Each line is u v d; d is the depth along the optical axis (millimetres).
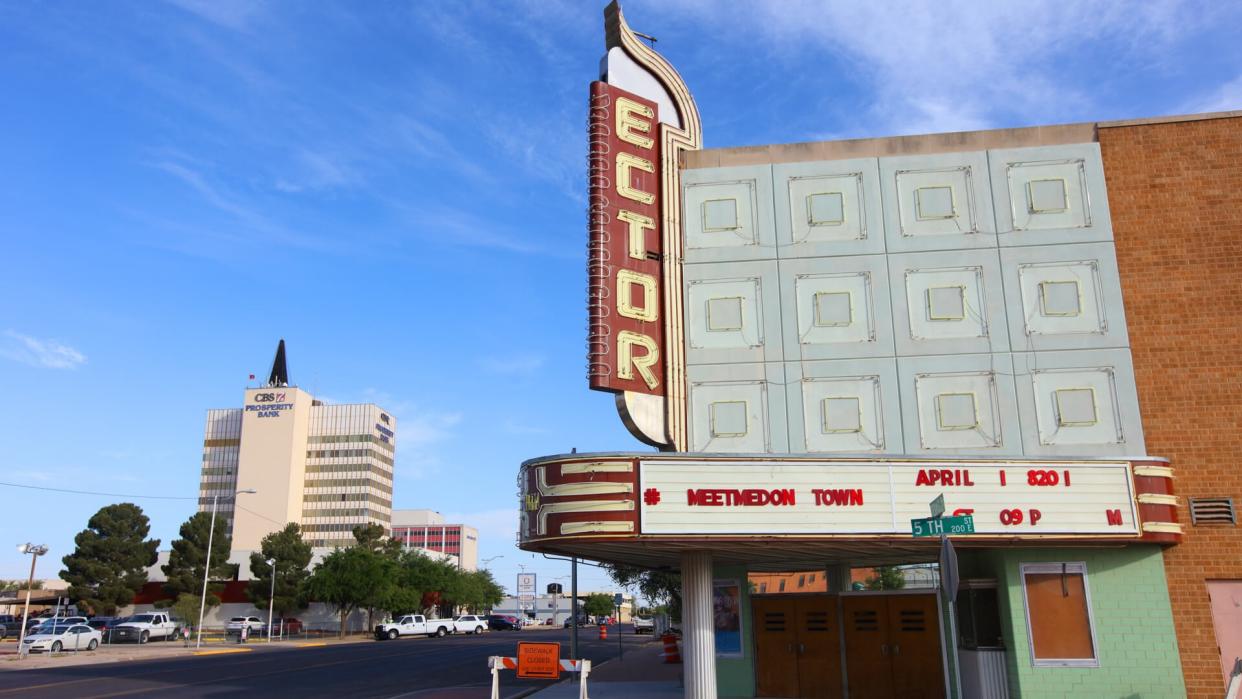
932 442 18844
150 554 96312
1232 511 18000
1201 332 19000
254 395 160875
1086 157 20172
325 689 25328
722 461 17078
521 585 41844
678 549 18047
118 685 26016
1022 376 19062
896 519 17078
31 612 95938
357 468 163250
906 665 20172
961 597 19422
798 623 21062
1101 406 18766
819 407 19312
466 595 107375
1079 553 18000
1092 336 19141
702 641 17953
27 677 29016
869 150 20734
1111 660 17453
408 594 88438
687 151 21203
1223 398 18609
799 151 20938
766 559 20984
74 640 48094
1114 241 19641
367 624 96938
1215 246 19406
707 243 20516
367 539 103438
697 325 20031
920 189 20359
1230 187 19688
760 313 19984
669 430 19234
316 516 161500
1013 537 17078
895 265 19953
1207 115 20125
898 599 20547
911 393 19188
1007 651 17953
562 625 122500
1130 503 17422
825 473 17219
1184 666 17375
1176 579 17781
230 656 42531
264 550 97750
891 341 19516
